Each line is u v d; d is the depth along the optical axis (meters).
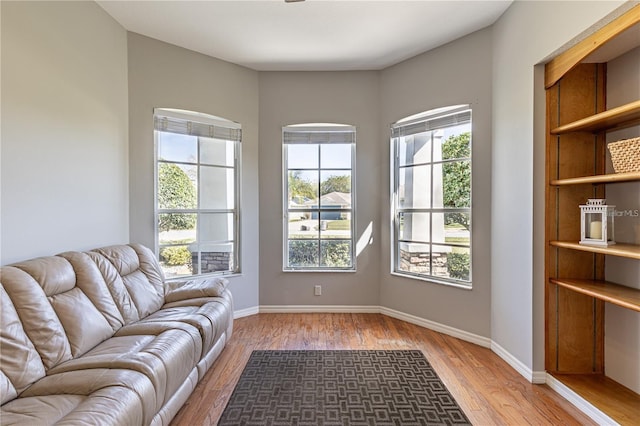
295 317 3.72
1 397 1.36
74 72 2.46
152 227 3.19
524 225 2.44
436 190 3.39
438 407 2.07
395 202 3.76
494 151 2.87
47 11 2.23
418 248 3.55
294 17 2.83
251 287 3.81
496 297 2.84
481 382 2.36
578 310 2.33
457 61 3.15
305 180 3.94
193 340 2.10
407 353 2.82
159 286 2.75
